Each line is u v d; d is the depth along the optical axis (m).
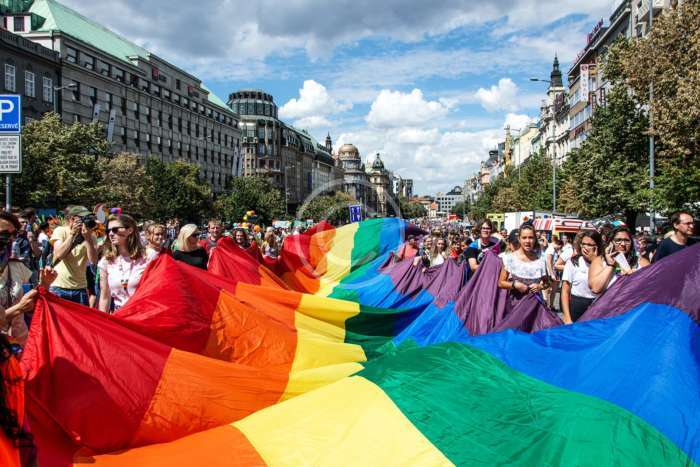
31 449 3.01
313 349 6.95
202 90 93.31
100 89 65.31
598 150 36.06
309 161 149.25
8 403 2.92
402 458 3.80
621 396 4.28
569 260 7.98
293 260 13.44
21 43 52.00
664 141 24.58
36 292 4.62
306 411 4.27
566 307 7.83
